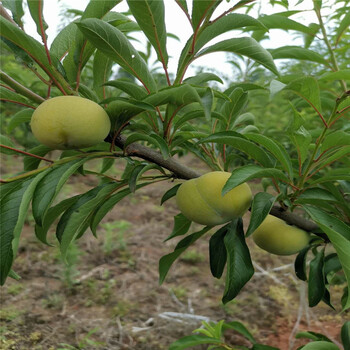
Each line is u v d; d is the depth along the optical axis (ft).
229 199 0.94
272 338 2.77
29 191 0.76
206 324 1.47
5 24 0.75
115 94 2.03
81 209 0.86
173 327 2.74
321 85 1.51
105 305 3.01
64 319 2.77
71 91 0.92
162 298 3.16
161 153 0.92
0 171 5.25
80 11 1.34
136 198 5.45
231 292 0.92
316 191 1.00
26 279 3.22
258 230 1.12
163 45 0.90
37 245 3.76
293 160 1.17
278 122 3.09
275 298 3.23
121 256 3.80
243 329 1.47
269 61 0.94
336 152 0.93
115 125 0.90
